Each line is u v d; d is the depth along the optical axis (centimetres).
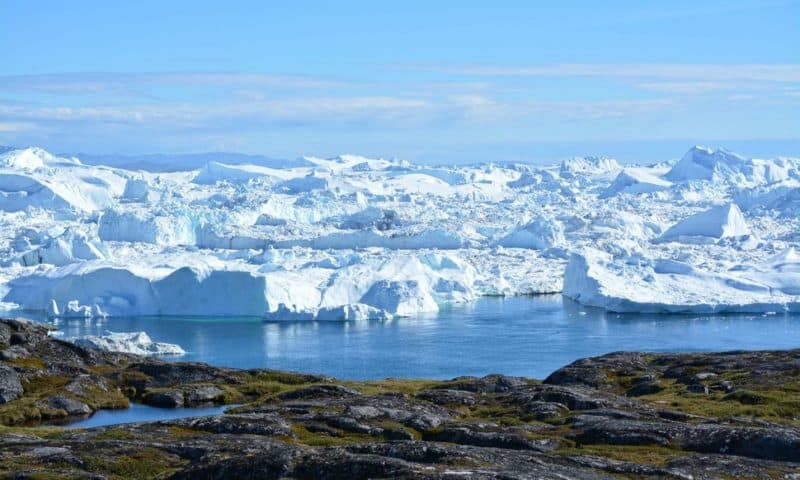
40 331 13300
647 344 19062
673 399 10219
